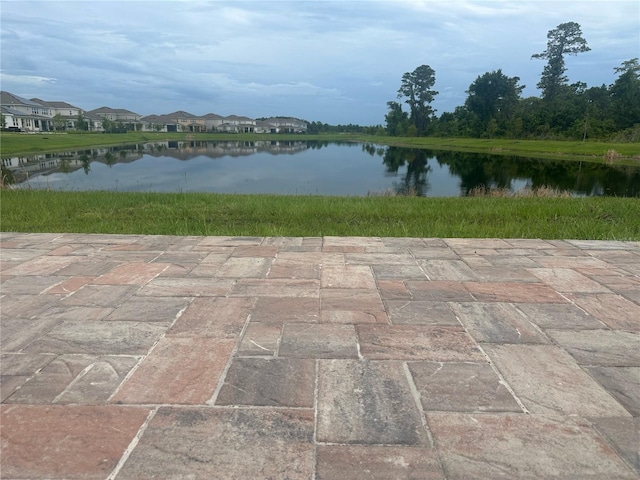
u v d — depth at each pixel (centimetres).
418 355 231
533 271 374
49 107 7712
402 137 7200
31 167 2277
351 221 686
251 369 216
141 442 165
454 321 273
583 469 153
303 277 355
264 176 2167
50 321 269
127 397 193
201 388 200
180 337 249
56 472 150
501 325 267
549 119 5056
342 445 164
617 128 4506
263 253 428
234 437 168
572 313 285
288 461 156
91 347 237
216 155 3609
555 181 1964
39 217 663
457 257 417
